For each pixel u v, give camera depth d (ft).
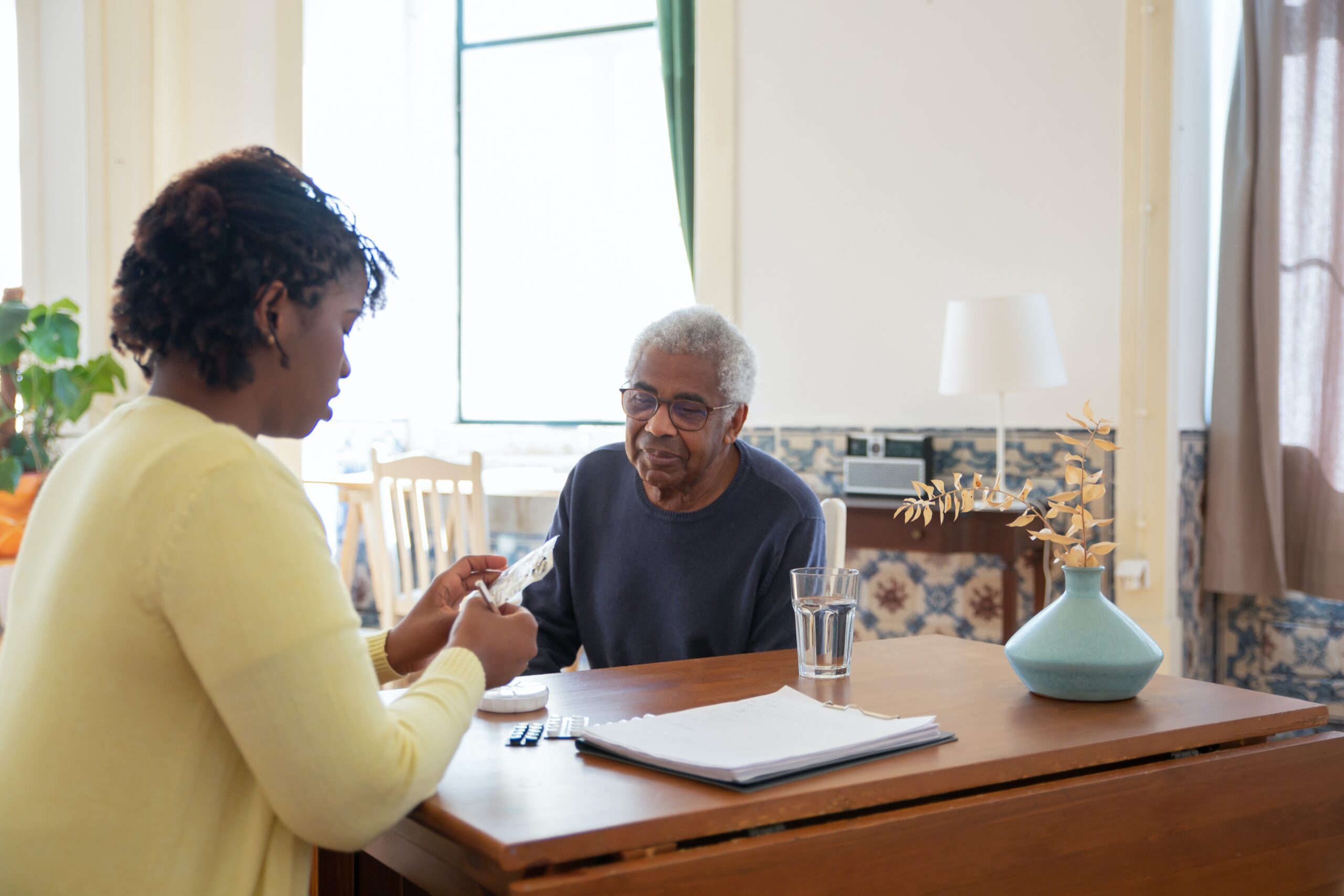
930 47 12.57
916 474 12.07
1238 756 3.97
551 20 18.28
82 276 12.38
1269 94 11.64
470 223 19.08
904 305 12.75
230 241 2.95
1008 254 12.27
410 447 18.79
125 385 11.55
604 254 18.34
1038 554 11.85
